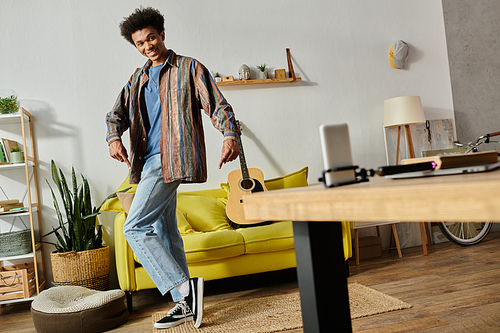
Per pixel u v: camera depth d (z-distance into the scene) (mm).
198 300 1986
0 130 3170
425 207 452
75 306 2072
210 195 3266
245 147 3598
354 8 3936
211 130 3523
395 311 1993
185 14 3539
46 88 3270
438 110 4086
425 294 2240
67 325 2031
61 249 2848
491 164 648
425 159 712
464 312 1896
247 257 2666
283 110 3703
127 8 3434
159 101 2113
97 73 3361
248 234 2672
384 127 3816
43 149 3229
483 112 4219
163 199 2055
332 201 560
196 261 2545
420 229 3555
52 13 3314
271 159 3646
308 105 3766
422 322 1813
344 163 641
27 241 2854
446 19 4172
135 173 2092
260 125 3645
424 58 4086
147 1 3463
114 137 2164
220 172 3523
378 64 3963
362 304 2123
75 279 2672
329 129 629
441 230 3598
